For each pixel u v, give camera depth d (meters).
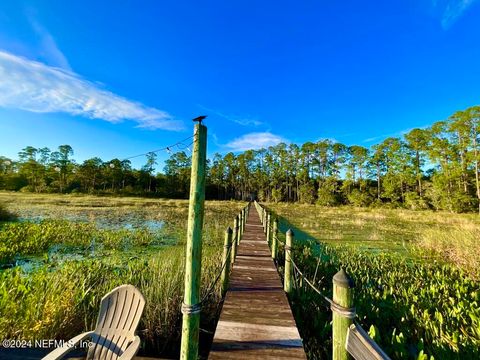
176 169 56.47
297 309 3.80
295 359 2.32
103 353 2.00
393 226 15.83
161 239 9.59
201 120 1.92
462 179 31.02
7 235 8.17
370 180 47.47
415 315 3.62
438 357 2.72
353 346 1.54
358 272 5.99
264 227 10.30
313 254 7.93
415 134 36.00
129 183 54.88
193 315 1.90
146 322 3.23
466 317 3.65
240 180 64.12
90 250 7.78
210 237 9.90
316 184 53.12
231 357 2.33
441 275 5.78
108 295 2.23
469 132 28.61
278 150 57.19
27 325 2.71
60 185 45.62
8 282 3.67
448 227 14.98
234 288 4.09
